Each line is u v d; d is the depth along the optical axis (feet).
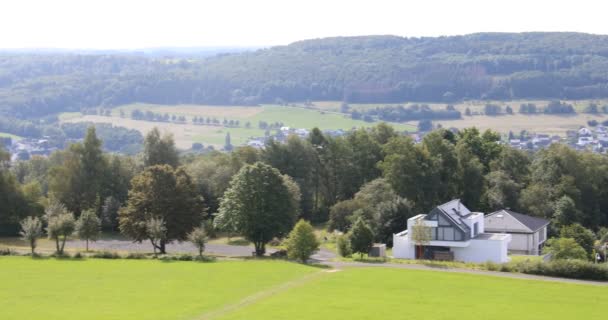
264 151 508.94
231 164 491.72
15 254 316.19
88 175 459.73
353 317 190.39
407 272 266.57
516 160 513.04
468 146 529.86
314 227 469.57
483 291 229.04
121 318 188.03
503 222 387.75
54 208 346.54
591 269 258.57
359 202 426.10
